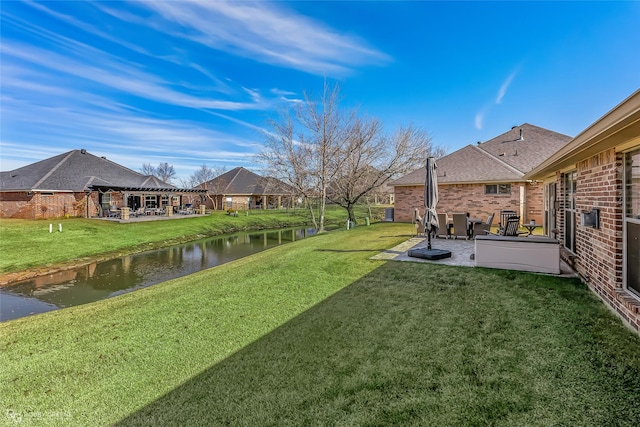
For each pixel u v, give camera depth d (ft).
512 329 12.89
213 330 15.37
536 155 53.52
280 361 11.98
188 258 49.93
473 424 7.95
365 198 96.02
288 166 76.38
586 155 16.62
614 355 10.44
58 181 84.02
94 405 10.17
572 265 21.11
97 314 19.15
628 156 13.10
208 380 11.12
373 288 19.61
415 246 33.04
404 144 81.30
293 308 17.46
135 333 15.65
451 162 59.77
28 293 32.24
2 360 13.60
